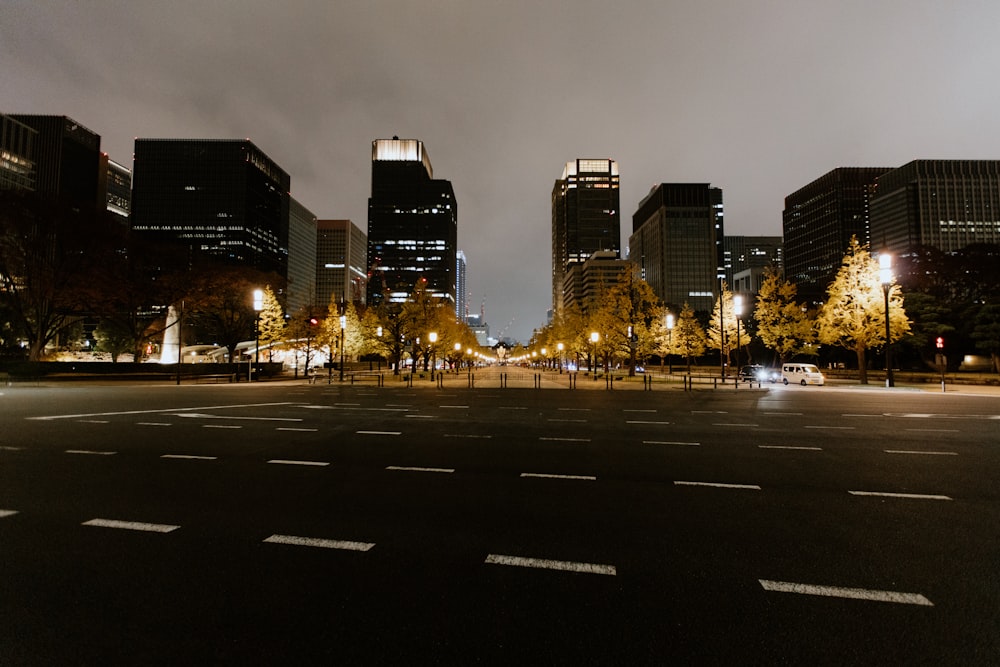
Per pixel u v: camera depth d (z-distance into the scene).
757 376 42.78
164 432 12.97
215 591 4.20
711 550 5.13
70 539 5.38
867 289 39.31
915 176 151.50
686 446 11.09
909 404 21.56
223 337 62.88
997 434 12.91
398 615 3.83
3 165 115.38
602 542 5.35
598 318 55.47
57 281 46.88
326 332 57.06
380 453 10.23
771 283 50.44
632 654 3.34
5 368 43.94
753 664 3.24
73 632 3.59
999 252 61.47
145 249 52.94
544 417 16.61
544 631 3.61
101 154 182.25
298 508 6.51
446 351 72.00
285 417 16.39
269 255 168.50
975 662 3.29
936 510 6.50
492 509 6.49
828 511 6.44
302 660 3.27
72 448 10.71
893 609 3.96
